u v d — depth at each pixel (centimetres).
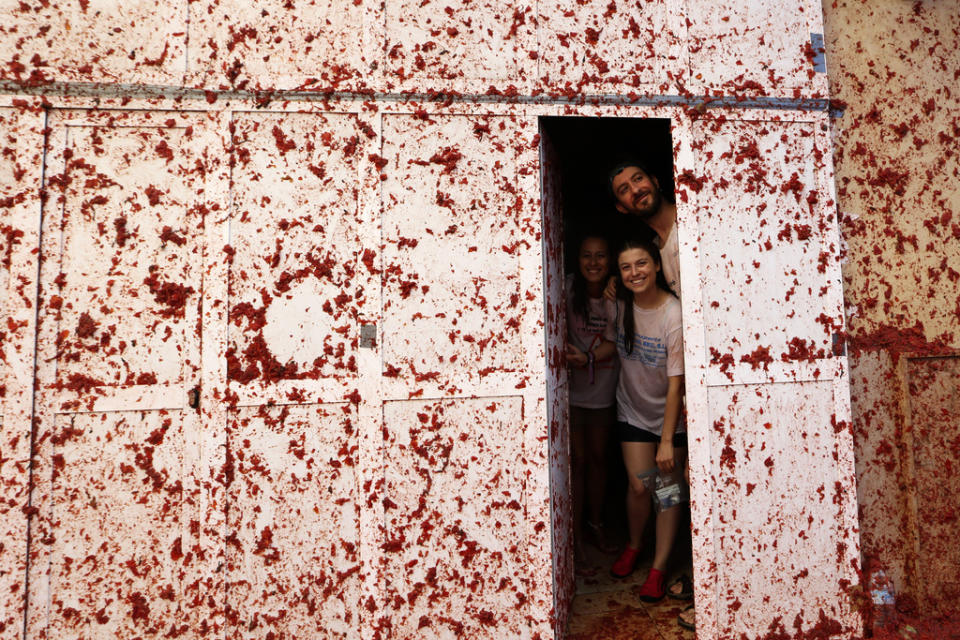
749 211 184
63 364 157
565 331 218
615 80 180
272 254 166
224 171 165
